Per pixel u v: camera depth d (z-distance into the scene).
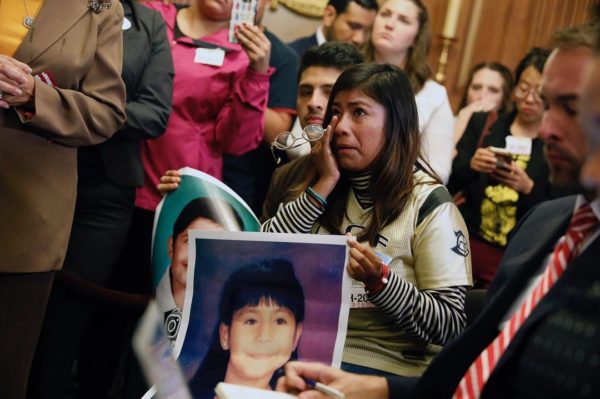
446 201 2.03
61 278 2.68
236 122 2.96
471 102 3.92
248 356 1.78
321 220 2.10
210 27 3.12
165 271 2.00
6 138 2.40
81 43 2.50
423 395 1.48
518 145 3.46
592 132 1.19
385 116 2.03
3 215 2.39
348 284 1.78
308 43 3.85
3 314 2.42
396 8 3.44
